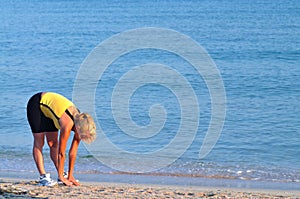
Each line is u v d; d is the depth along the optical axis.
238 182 14.81
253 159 17.52
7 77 38.03
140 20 91.38
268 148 18.97
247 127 22.17
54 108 11.90
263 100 28.27
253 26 75.81
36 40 65.06
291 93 30.23
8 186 11.97
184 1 149.12
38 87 34.25
